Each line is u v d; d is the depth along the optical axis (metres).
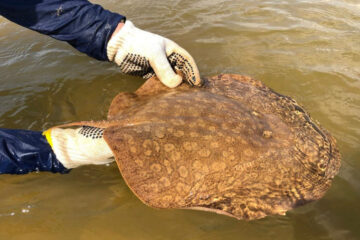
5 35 1.06
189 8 1.19
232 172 0.61
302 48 1.01
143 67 0.81
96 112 0.83
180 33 1.07
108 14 0.79
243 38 1.05
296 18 1.14
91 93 0.88
